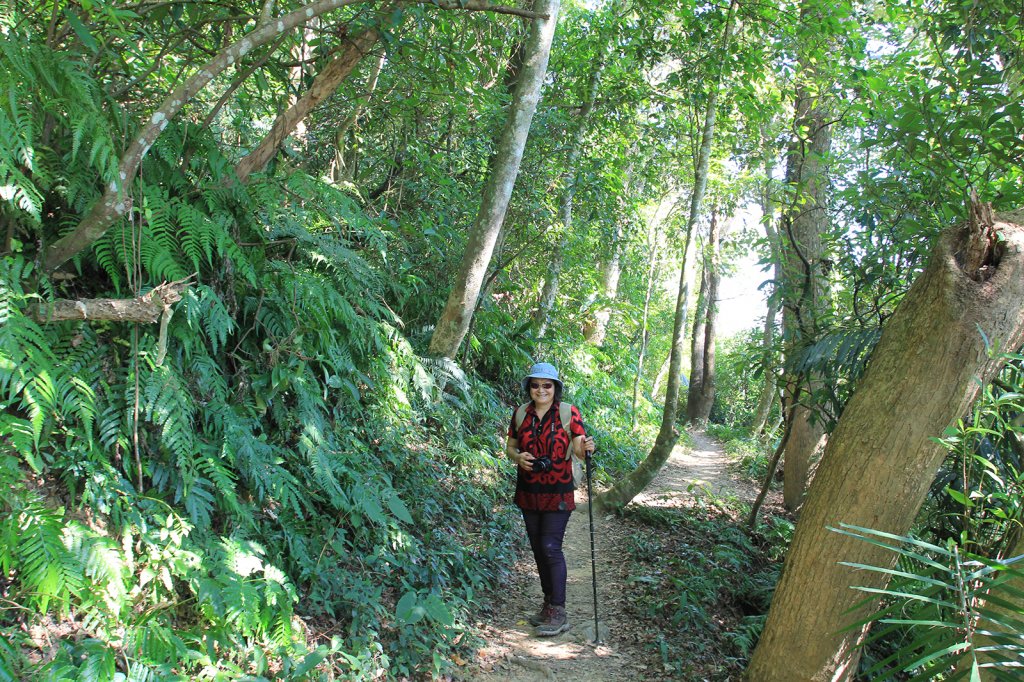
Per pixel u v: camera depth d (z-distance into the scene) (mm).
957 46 4836
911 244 4945
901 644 3971
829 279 6457
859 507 2949
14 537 2195
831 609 3014
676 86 8125
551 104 9438
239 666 2807
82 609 2367
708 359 22516
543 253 10164
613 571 5793
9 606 2258
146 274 3170
